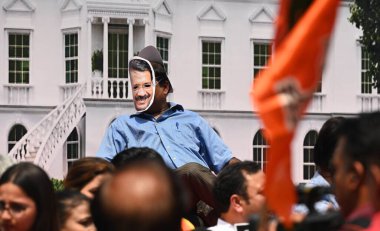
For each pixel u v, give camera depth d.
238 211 6.57
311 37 2.94
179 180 3.31
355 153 3.34
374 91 45.53
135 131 8.65
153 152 6.47
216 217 8.20
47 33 42.31
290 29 3.08
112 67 41.97
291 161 3.01
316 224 3.34
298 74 2.94
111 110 41.16
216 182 6.70
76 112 40.28
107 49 41.41
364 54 45.41
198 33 43.50
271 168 3.01
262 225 3.27
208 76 43.78
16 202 5.21
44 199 5.27
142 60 8.65
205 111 43.47
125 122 8.73
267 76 2.94
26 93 42.09
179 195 3.25
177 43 43.22
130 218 3.19
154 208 3.18
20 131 42.16
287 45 2.95
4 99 41.97
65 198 5.59
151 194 3.20
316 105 45.03
